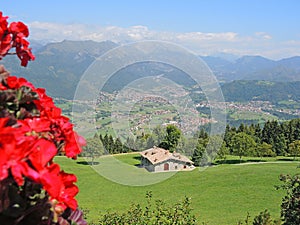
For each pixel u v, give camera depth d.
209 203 27.08
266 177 33.66
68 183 1.66
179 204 7.71
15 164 1.21
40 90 1.82
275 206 26.53
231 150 43.69
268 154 48.06
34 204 1.53
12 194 1.40
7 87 1.66
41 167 1.27
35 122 1.61
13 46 1.89
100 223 8.04
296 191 7.95
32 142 1.30
